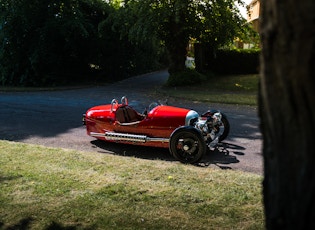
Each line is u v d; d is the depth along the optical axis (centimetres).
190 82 1877
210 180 509
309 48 118
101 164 580
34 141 767
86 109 1186
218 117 705
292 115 129
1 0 1880
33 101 1366
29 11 1917
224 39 1852
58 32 1962
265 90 139
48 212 409
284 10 123
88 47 2139
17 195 453
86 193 459
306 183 126
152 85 1995
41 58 1916
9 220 391
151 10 1709
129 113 721
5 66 1975
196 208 418
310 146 125
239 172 555
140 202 435
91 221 390
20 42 1942
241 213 405
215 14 1777
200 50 2161
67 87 1872
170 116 672
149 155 680
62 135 823
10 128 889
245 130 881
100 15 2161
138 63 2564
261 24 143
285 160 135
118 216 400
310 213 126
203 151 603
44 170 545
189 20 1823
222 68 2336
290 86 127
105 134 724
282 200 138
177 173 540
